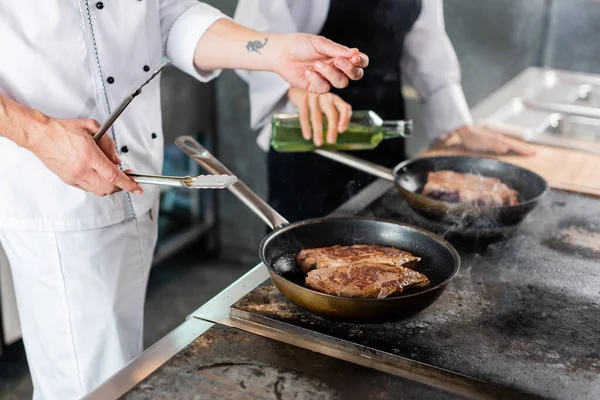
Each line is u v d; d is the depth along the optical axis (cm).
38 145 124
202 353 99
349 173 205
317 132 170
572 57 226
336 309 101
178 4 161
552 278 124
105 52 142
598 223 149
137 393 91
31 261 148
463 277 123
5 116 121
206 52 155
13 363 230
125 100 122
